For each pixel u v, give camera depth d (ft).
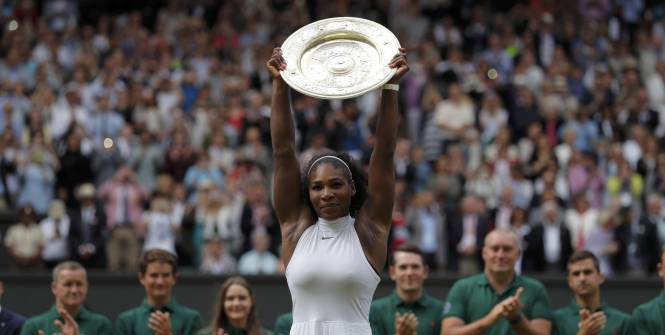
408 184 142.41
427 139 155.12
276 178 53.72
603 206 141.08
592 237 129.29
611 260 129.08
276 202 53.88
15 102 155.43
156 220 130.41
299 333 51.67
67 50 176.35
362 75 52.75
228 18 184.65
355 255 51.98
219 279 118.11
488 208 133.59
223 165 145.59
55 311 79.46
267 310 117.19
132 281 119.85
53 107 153.48
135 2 203.62
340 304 51.67
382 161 53.21
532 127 152.15
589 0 197.06
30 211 130.82
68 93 153.99
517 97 163.43
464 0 203.62
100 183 144.66
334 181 52.47
